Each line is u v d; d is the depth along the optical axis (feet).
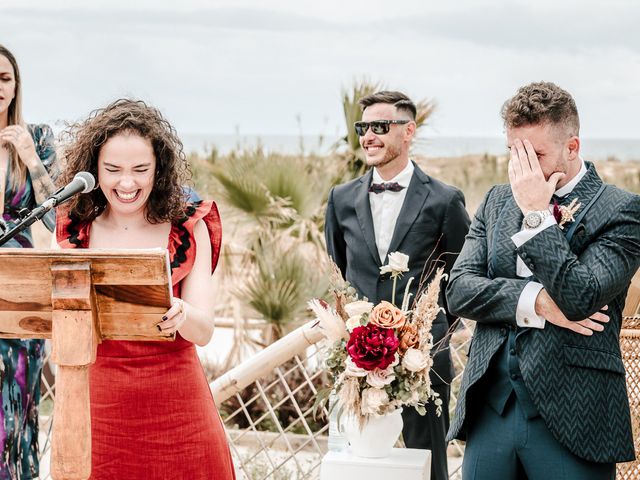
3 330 8.50
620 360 9.93
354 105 23.22
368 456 12.00
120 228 10.67
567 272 9.40
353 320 12.00
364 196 15.35
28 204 14.34
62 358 8.29
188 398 10.50
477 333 10.39
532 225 9.64
